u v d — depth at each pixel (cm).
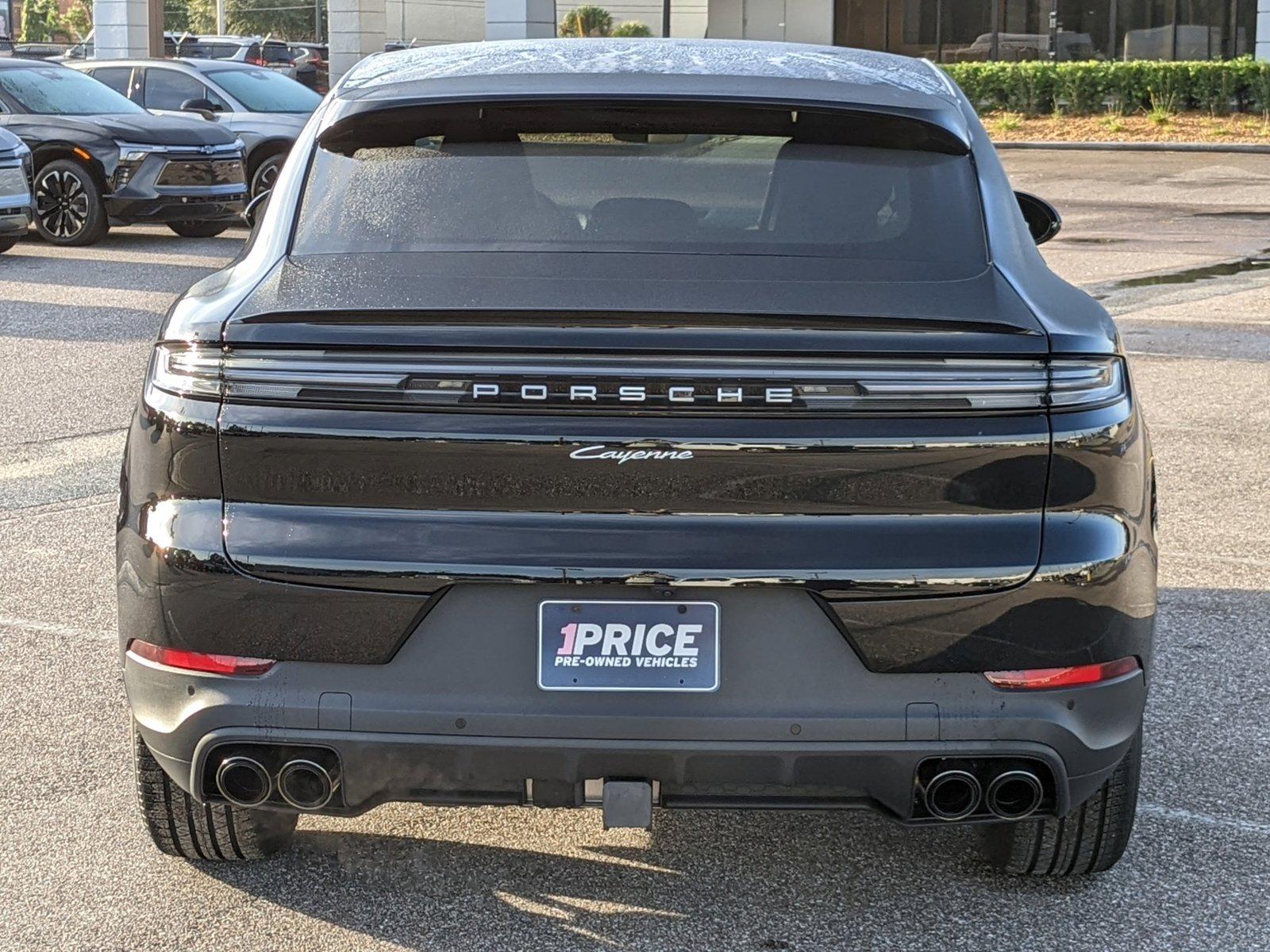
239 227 1762
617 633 276
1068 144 2812
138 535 289
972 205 331
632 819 285
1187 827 373
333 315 278
